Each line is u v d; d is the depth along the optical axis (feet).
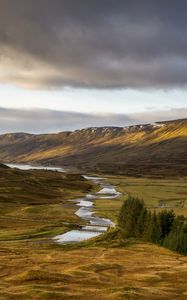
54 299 199.72
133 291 220.23
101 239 403.75
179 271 278.46
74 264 297.53
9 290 217.15
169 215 406.00
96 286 238.27
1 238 400.26
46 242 388.37
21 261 301.84
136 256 330.54
